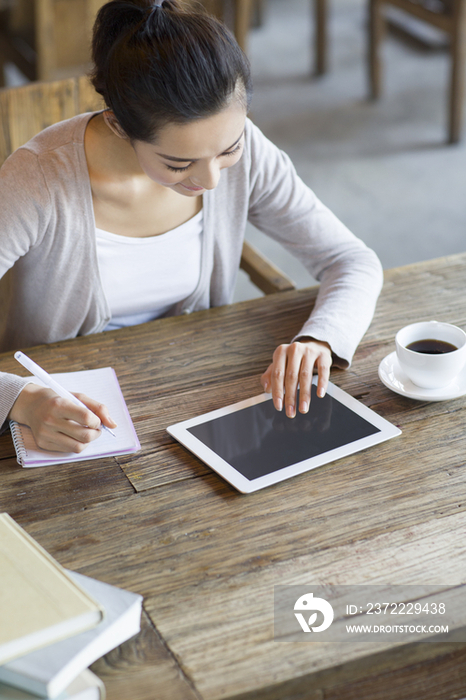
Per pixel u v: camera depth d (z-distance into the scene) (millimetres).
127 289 1389
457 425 1056
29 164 1205
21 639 666
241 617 777
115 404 1109
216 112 945
